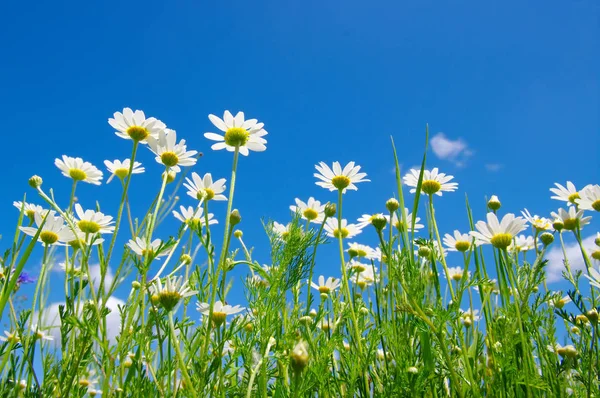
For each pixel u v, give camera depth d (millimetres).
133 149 320
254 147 333
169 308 246
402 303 279
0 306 234
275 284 281
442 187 385
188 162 332
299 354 212
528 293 288
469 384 264
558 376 298
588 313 296
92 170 379
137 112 328
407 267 287
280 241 311
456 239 390
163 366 279
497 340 305
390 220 352
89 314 273
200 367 249
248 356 267
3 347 282
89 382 341
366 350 307
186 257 327
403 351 285
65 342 260
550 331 313
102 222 322
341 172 395
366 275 449
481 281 278
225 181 381
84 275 302
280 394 271
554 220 396
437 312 261
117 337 276
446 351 257
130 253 289
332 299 375
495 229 297
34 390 259
